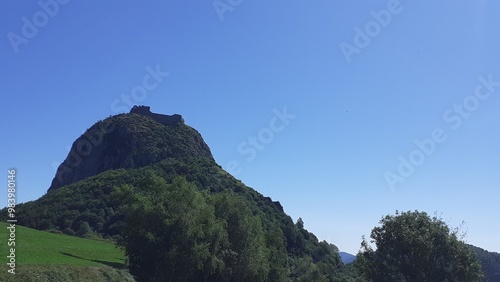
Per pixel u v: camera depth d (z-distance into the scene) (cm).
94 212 10975
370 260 6506
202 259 5456
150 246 5194
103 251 6544
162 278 5316
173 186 5684
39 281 3462
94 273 4225
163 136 16888
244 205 6725
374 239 6531
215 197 6706
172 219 5247
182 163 14012
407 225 6375
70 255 5122
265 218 11906
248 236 6594
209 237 5631
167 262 5253
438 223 6284
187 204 5481
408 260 6312
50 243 6072
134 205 5319
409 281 6319
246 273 6562
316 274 10919
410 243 6103
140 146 15738
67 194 11944
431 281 6088
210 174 13512
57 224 10644
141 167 13900
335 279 11712
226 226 6369
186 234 5238
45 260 4106
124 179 12462
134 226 5316
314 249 14100
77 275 3972
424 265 6147
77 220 10681
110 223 10450
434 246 6134
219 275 6462
